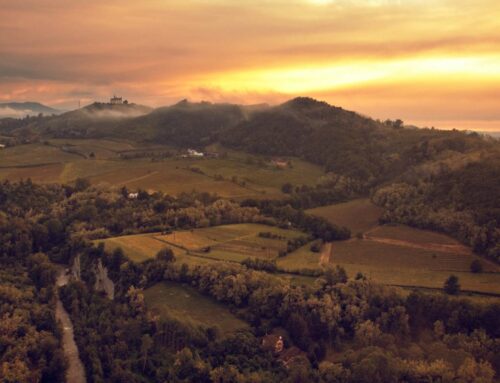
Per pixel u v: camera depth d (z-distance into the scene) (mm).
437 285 182750
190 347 150750
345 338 160875
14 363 136750
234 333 157375
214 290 179750
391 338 151625
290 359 146875
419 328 159750
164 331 158125
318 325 159750
